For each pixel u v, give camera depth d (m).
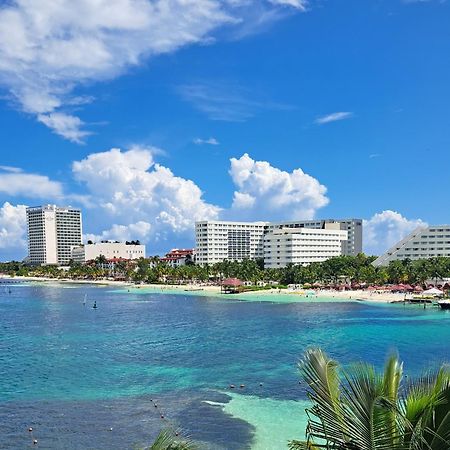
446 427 8.02
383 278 175.12
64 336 79.50
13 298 169.38
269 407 40.16
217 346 68.88
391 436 8.17
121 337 78.06
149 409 40.00
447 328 86.50
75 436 34.41
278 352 63.84
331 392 9.03
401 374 9.54
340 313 112.69
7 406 41.03
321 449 12.13
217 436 33.97
